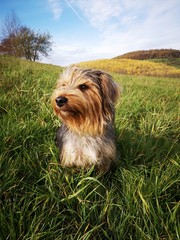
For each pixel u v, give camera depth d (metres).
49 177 0.43
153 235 0.35
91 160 0.51
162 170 0.49
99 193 0.43
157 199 0.39
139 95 1.10
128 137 0.63
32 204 0.40
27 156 0.49
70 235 0.34
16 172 0.44
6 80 0.99
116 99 0.51
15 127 0.58
